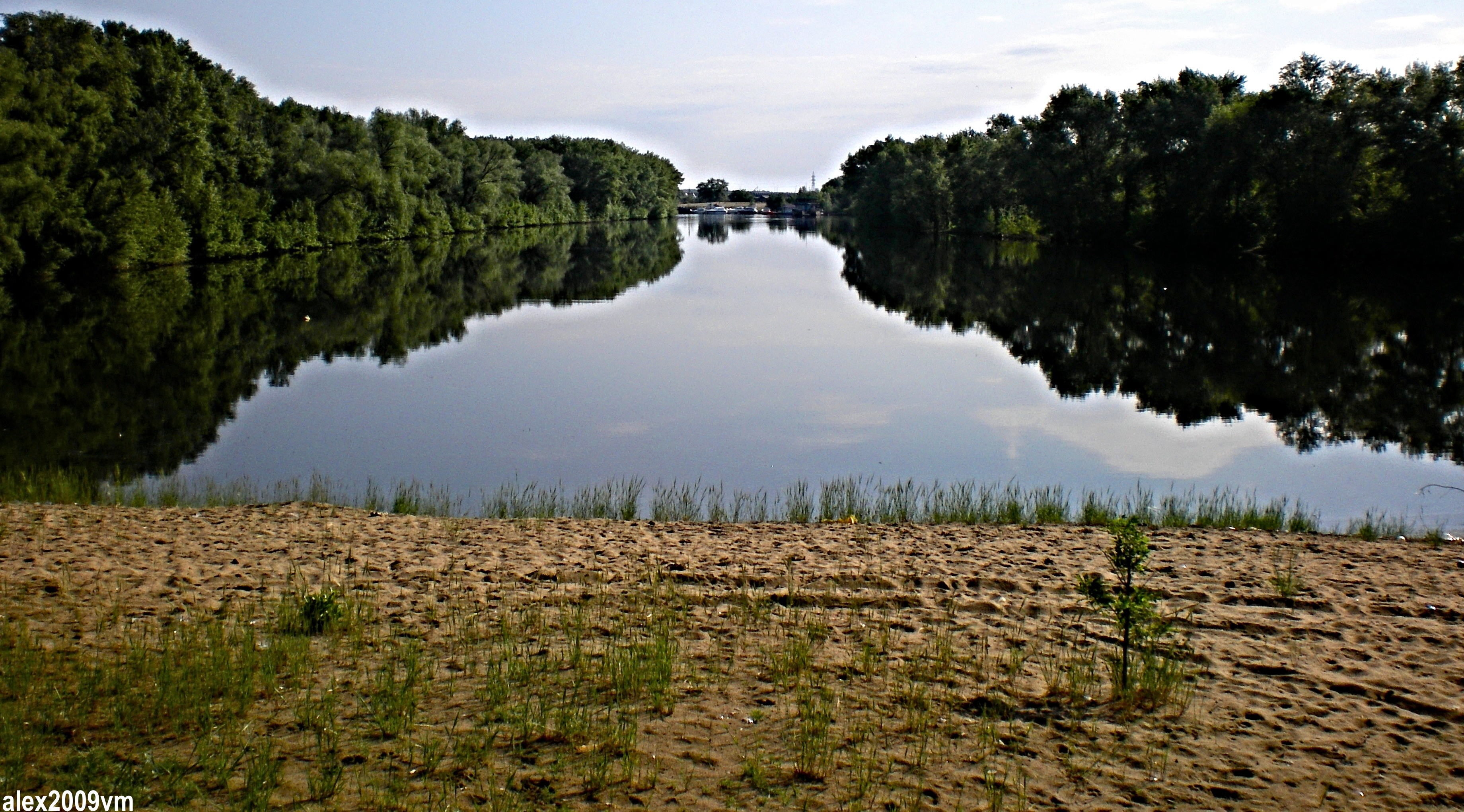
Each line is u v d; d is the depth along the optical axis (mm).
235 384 23000
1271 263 54250
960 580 8195
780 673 5910
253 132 56344
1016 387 23141
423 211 75938
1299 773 4887
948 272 56906
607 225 122500
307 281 46656
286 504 11008
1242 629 7066
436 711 5297
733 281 52094
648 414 19703
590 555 8914
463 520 10547
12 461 15227
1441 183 45812
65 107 39969
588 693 5570
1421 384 23625
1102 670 6164
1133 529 6062
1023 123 78562
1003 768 4863
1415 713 5633
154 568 7914
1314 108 51312
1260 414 20172
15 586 7195
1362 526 11547
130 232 43188
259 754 4734
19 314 32625
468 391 22203
